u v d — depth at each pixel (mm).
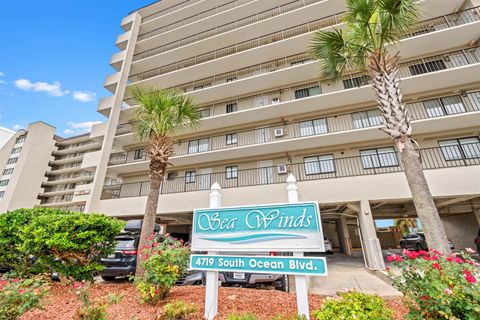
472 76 11305
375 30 6363
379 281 7020
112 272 6863
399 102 5590
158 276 4125
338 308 2727
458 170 9055
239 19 18438
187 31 19766
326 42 7043
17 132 41312
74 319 3330
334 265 10914
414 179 4887
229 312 3775
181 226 19422
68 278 5492
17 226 5535
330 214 15656
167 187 16422
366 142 13086
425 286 2557
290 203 3846
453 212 13312
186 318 3516
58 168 40906
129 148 19062
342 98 13328
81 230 5395
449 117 10656
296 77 15125
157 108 7750
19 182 35406
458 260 2701
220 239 4113
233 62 17031
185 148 17344
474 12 11820
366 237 9391
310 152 14125
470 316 2211
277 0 17078
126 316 3611
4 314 2996
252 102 16734
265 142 13961
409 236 16469
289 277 6730
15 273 5281
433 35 11734
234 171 15508
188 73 18188
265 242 3773
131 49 20547
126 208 14242
